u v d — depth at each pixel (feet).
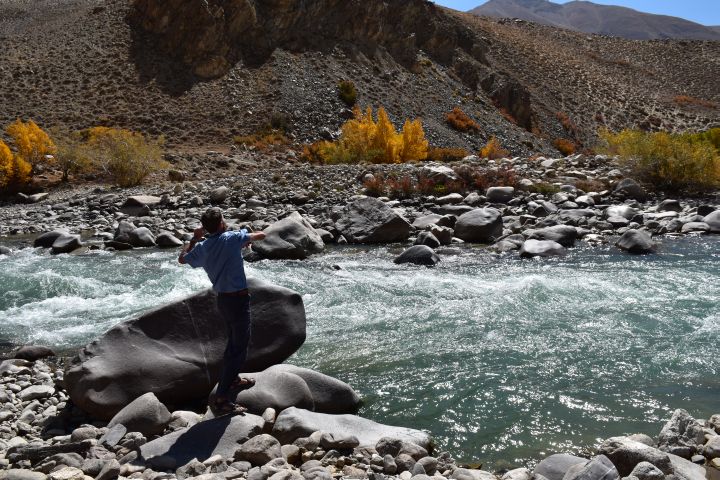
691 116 256.73
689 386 21.52
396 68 173.78
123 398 19.79
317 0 165.99
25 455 16.29
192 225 58.59
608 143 92.79
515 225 53.88
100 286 37.63
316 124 135.54
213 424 17.56
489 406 20.44
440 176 69.92
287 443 17.35
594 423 18.99
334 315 30.83
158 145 102.53
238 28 150.92
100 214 67.56
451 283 36.19
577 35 366.84
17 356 25.99
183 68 143.23
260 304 23.18
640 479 13.97
